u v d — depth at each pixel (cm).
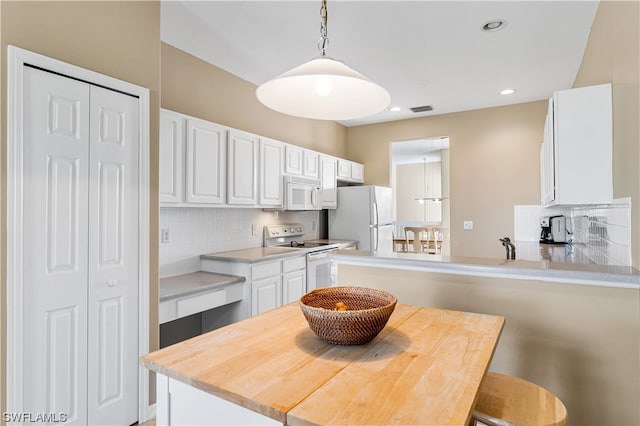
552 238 416
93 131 187
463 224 473
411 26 262
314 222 483
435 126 496
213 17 253
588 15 247
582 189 200
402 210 944
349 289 146
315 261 384
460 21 256
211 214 332
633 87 162
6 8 157
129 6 207
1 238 154
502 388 129
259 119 390
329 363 104
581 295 171
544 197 312
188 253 310
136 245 207
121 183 200
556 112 205
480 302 194
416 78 362
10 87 155
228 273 308
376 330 116
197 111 317
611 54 202
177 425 103
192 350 113
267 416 81
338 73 119
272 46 296
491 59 318
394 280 220
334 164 475
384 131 535
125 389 202
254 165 339
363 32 272
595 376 168
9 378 155
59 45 175
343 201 486
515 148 446
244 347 116
